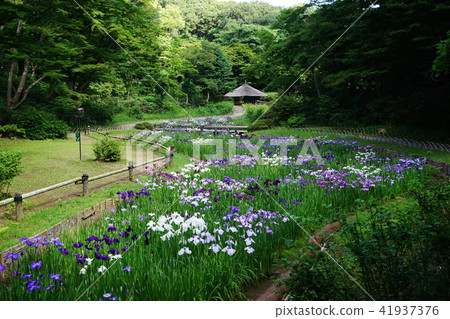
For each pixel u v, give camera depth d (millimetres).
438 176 9344
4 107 20188
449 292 3369
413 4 16453
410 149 14602
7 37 16703
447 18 16891
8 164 7785
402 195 8062
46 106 25453
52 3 17250
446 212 4797
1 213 6898
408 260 3711
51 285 3484
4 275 4266
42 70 21203
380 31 19875
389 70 20609
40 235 5582
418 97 18672
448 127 18062
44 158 13305
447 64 12531
